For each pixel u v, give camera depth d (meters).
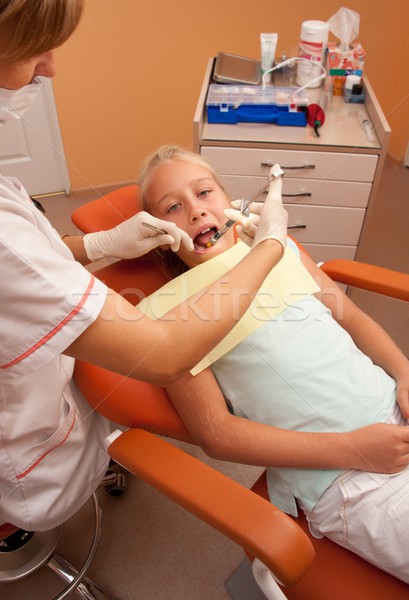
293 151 1.81
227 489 0.83
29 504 1.01
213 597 1.33
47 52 0.67
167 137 2.91
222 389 1.11
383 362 1.18
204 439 1.00
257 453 0.97
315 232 2.02
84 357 0.75
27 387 0.91
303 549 0.76
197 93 2.79
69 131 2.74
